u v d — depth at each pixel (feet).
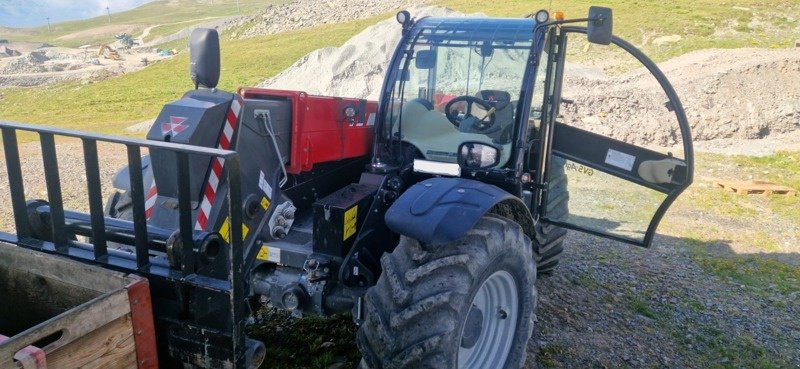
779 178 36.78
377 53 58.13
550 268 17.88
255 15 192.95
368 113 13.43
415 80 12.94
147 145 7.82
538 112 12.84
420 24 13.26
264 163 10.46
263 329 12.99
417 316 8.81
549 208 14.03
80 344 6.93
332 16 172.96
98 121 69.62
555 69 12.92
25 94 115.96
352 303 10.41
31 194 27.53
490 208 9.77
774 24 96.43
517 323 11.30
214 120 9.27
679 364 14.82
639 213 13.14
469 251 9.39
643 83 52.80
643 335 15.94
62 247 8.91
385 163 12.69
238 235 7.76
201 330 8.07
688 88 51.19
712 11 105.50
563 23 11.79
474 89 12.55
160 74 126.11
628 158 12.95
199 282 7.98
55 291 8.75
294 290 10.32
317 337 12.74
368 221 10.93
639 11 109.60
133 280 7.81
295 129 11.07
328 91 55.77
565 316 15.96
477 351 10.92
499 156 11.86
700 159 40.91
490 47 12.35
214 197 9.34
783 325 18.07
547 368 13.24
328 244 10.28
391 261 9.53
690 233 26.55
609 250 22.81
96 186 8.42
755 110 49.90
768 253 24.80
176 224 9.14
